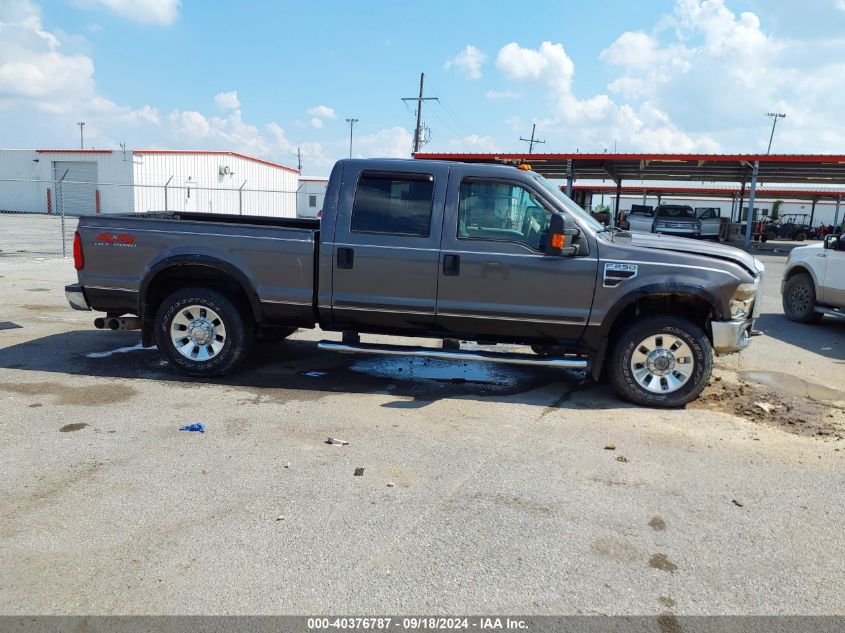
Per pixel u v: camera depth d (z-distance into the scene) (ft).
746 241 96.48
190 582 9.95
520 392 20.56
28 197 136.98
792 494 13.62
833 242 32.83
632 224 105.50
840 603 9.95
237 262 19.92
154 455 14.65
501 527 11.87
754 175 93.81
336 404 18.71
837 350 28.55
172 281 21.48
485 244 18.92
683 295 19.22
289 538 11.27
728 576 10.57
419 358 24.45
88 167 131.85
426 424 17.25
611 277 18.51
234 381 20.68
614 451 15.72
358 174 19.48
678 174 121.80
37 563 10.36
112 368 21.76
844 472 14.82
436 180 19.15
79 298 20.90
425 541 11.30
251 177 151.33
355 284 19.49
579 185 184.85
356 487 13.32
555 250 18.37
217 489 13.05
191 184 135.54
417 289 19.27
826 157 90.38
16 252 58.03
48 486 13.00
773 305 42.11
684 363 18.94
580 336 19.12
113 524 11.60
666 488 13.74
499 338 19.79
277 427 16.65
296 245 19.62
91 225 20.58
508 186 18.99
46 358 22.79
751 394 20.92
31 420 16.66
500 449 15.62
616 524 12.13
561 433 16.87
